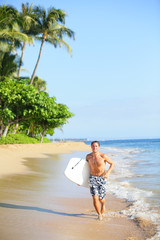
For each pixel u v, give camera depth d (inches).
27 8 1402.6
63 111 1505.9
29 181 329.4
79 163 187.9
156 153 1022.4
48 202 223.0
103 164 181.6
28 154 829.8
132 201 242.7
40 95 1125.7
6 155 662.5
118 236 145.1
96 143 182.9
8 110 1049.5
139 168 520.1
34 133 1820.9
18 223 152.6
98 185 182.2
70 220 171.3
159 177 390.0
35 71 1363.2
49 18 1352.1
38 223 156.8
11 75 1246.9
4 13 1135.0
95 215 193.2
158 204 227.6
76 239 134.2
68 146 1408.7
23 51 1389.0
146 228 161.8
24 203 210.4
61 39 1413.6
